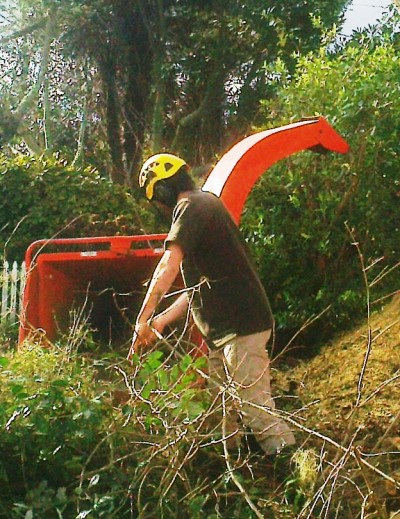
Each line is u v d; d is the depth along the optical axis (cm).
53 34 1864
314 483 443
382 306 846
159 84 1747
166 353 610
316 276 882
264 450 501
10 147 1834
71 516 432
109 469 448
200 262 516
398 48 1024
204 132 1766
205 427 481
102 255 675
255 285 521
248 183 668
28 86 1998
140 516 420
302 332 876
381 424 579
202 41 1691
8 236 1120
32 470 456
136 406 465
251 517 438
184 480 443
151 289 495
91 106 1923
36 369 500
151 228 1109
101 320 759
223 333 515
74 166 1216
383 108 884
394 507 458
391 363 702
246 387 474
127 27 1816
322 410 608
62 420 456
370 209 880
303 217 880
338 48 1191
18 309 876
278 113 1013
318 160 886
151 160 538
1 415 456
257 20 1644
